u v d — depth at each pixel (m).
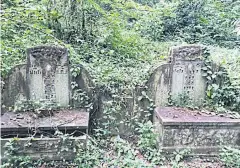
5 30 5.53
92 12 6.80
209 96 5.01
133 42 7.13
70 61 4.80
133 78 5.21
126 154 4.27
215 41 10.16
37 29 5.45
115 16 6.41
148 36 9.77
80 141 4.00
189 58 4.90
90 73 5.09
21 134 4.06
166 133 4.28
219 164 4.22
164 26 10.89
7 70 4.61
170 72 4.92
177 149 4.33
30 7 5.40
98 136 4.72
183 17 11.05
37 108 4.54
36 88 4.68
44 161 4.02
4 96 4.61
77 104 4.84
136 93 4.95
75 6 6.46
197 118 4.41
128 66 6.25
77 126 4.08
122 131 5.01
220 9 10.49
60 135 4.00
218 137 4.39
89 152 4.16
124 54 6.75
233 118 4.50
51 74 4.68
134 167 3.86
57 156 4.02
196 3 11.05
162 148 4.30
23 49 5.34
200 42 10.04
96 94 4.88
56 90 4.73
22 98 4.68
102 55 6.27
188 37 10.23
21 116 4.39
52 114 4.46
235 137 4.42
